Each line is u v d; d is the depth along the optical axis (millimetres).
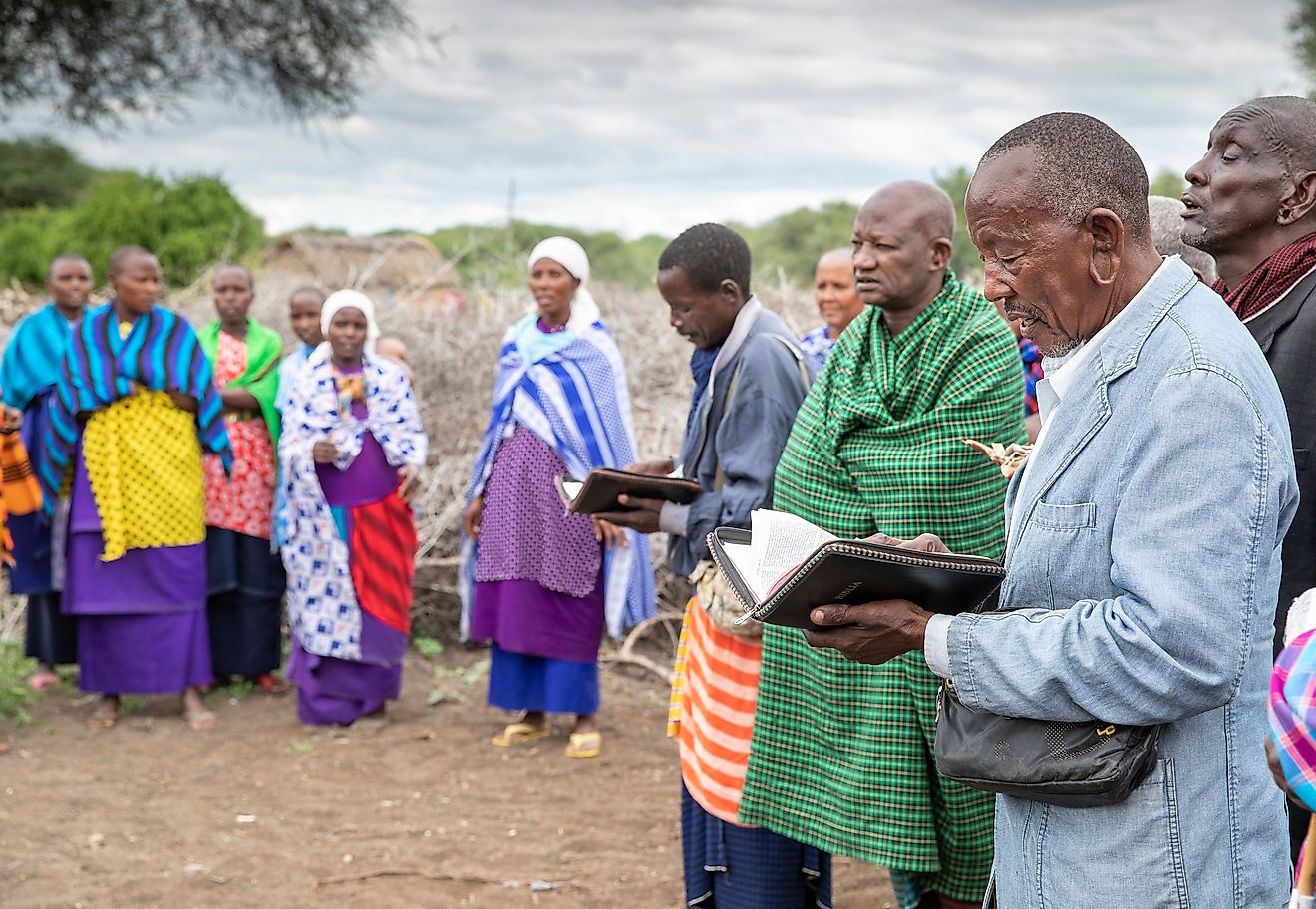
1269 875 1923
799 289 9516
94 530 5793
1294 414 2773
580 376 5535
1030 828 1986
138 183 19688
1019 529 1991
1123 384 1886
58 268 6266
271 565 6434
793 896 3316
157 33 14719
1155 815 1862
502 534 5477
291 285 10266
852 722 3000
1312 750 1617
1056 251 1882
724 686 3275
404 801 5008
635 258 12484
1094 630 1797
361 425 5871
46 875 4262
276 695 6500
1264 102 2914
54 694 6418
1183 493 1775
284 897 4121
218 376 6316
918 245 2953
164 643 5887
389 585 5941
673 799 5047
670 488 3352
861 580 2025
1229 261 2990
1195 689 1758
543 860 4438
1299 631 1714
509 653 5602
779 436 3338
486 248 10141
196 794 5066
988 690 1908
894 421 2971
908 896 3230
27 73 14852
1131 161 1903
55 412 5855
